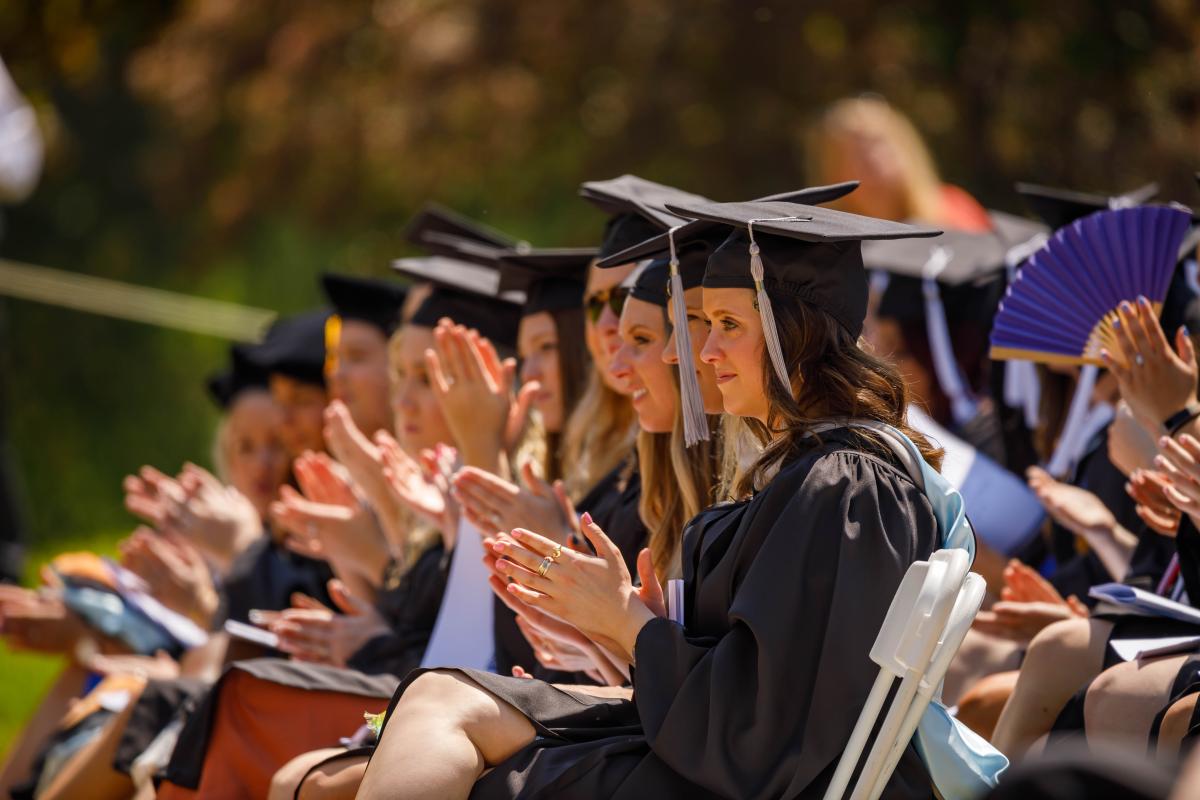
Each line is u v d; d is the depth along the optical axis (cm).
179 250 6266
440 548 1572
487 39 4803
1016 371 1634
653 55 4497
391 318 2073
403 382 1753
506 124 4766
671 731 957
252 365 2170
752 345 1020
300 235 5941
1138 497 1241
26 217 6388
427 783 983
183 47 5603
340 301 2072
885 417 1023
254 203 5488
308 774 1174
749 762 939
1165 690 1090
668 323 1232
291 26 5353
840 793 916
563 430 1588
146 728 1510
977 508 1505
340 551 1677
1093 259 1291
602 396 1479
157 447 5925
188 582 1945
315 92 5256
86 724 1727
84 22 5934
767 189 4375
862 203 2425
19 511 2752
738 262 1021
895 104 4184
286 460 2155
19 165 2744
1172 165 3966
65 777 1526
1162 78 4038
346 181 5306
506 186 5003
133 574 1941
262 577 1906
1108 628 1202
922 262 1916
